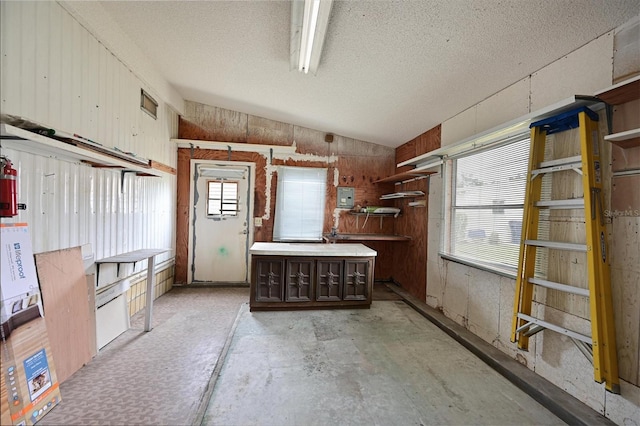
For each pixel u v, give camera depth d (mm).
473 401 1847
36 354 1624
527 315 2008
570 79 1915
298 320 3074
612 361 1577
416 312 3447
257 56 2830
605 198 1688
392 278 4809
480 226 2855
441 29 1977
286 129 4660
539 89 2150
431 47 2189
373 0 1815
